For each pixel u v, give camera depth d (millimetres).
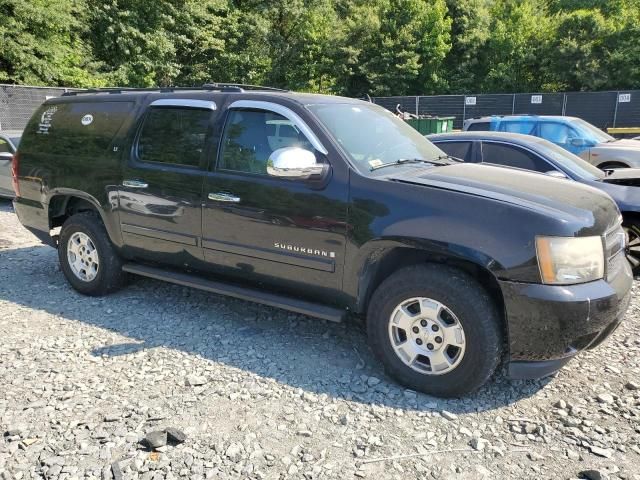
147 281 5797
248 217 4086
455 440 3080
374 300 3652
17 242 7695
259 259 4109
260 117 4188
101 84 24250
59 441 3025
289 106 4070
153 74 27344
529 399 3504
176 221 4508
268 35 34406
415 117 19375
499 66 39406
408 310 3564
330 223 3734
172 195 4484
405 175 3770
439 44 38969
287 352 4172
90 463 2840
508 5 41656
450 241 3312
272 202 3965
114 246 5062
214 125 4383
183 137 4543
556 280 3168
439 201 3432
